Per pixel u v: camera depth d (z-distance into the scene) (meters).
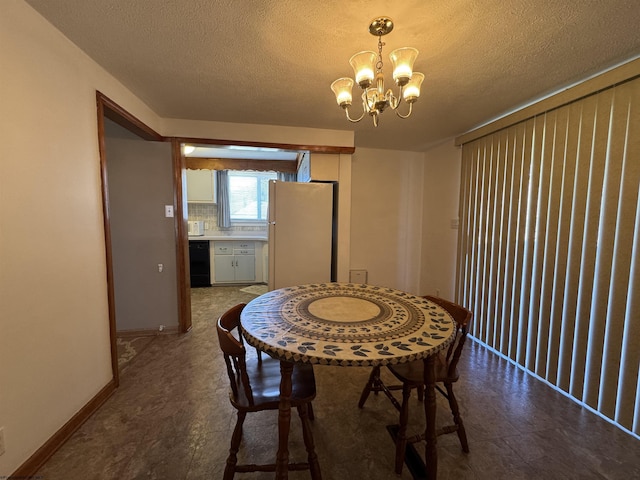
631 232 1.59
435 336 1.16
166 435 1.55
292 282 3.06
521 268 2.30
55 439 1.42
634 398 1.59
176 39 1.49
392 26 1.32
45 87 1.37
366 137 3.25
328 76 1.85
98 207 1.78
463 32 1.38
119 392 1.92
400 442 1.33
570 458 1.43
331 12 1.26
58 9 1.28
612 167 1.67
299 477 1.32
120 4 1.24
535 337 2.18
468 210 2.93
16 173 1.22
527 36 1.40
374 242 3.93
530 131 2.20
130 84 1.99
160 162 2.73
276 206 2.98
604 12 1.22
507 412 1.77
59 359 1.46
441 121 2.67
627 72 1.55
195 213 5.29
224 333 1.19
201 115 2.61
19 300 1.24
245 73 1.83
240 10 1.26
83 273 1.64
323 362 0.98
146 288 2.83
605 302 1.72
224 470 1.28
